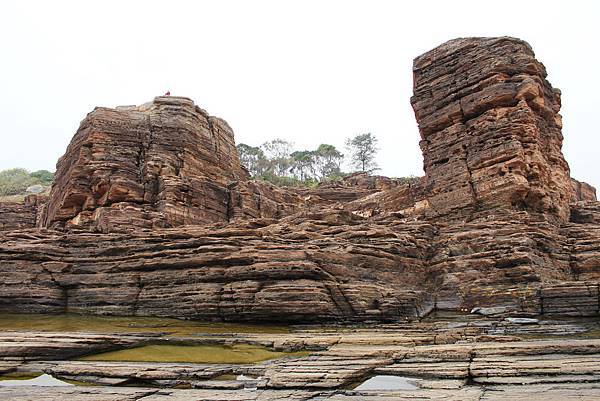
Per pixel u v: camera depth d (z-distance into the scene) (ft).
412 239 109.60
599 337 70.33
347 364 56.18
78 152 145.28
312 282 89.10
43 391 48.29
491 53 126.93
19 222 221.66
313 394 46.14
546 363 52.21
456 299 100.32
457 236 110.42
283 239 105.50
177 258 98.78
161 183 142.20
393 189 150.30
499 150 119.24
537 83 123.03
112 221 127.75
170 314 94.63
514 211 114.93
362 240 107.04
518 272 96.32
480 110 126.93
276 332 80.64
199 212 146.61
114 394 46.60
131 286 99.76
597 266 105.70
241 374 55.42
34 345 60.54
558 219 122.42
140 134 151.33
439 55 136.77
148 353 65.05
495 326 82.89
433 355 59.21
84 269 103.96
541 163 118.83
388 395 44.62
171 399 44.24
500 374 50.44
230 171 178.19
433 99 135.95
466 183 123.85
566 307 87.92
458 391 44.91
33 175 397.19
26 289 100.07
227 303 90.27
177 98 163.94
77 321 90.79
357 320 88.79
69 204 140.56
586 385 45.09
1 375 55.88
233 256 94.89
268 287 89.04
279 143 395.14
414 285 104.78
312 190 231.50
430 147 135.03
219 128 178.50
